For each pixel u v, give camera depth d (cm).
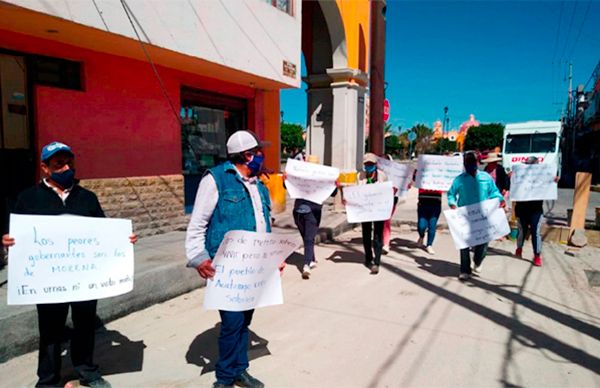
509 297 544
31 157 598
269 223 345
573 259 741
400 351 397
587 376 354
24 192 303
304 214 639
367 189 636
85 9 521
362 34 1545
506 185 785
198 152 920
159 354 389
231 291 306
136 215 714
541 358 384
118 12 563
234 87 967
